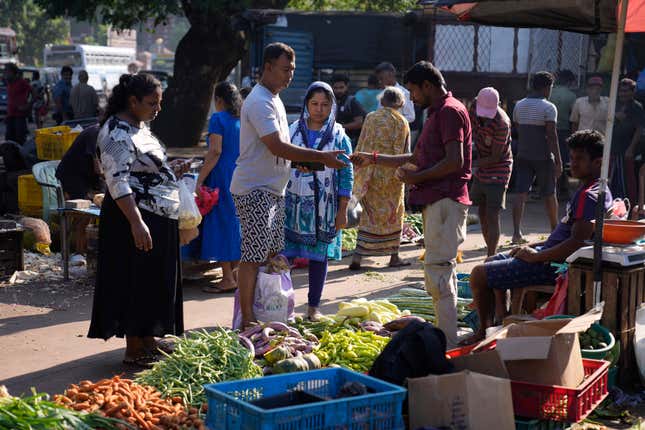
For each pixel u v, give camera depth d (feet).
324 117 20.39
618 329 16.61
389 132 26.55
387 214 27.50
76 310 22.39
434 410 12.57
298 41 56.54
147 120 17.07
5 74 58.95
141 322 17.26
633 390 16.81
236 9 61.16
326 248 20.58
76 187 28.53
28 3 239.30
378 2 78.95
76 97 57.88
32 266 27.40
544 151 31.45
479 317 18.92
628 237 16.74
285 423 11.16
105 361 18.10
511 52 50.11
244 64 64.80
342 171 20.68
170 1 63.21
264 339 17.67
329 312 22.47
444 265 17.53
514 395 13.69
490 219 27.17
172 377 15.17
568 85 47.96
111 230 17.15
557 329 14.57
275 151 17.84
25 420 11.41
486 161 26.37
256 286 19.29
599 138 17.54
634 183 37.01
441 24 50.11
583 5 17.70
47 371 17.37
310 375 13.01
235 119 24.31
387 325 19.38
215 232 24.11
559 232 18.07
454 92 50.67
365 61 56.39
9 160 36.73
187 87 65.21
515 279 18.11
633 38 44.88
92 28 296.30
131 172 16.89
